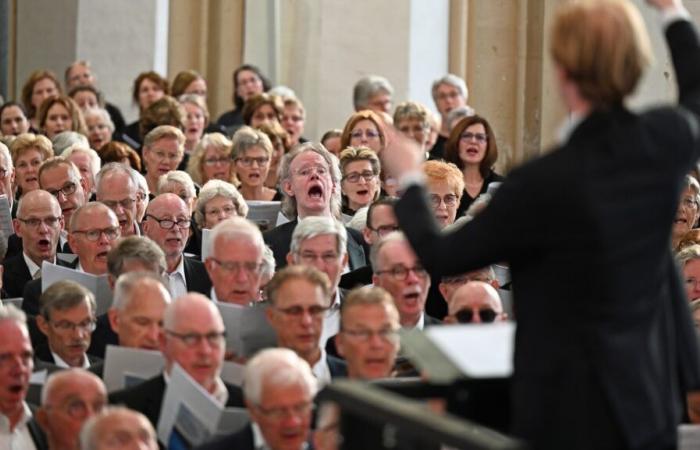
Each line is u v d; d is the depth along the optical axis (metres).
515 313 10.07
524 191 9.80
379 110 32.91
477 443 8.59
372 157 26.33
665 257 10.04
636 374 9.75
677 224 25.72
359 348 15.64
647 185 9.84
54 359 18.05
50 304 17.91
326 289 16.75
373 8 36.97
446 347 9.95
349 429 9.84
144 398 15.59
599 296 9.75
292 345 16.61
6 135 34.06
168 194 22.08
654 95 32.16
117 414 13.49
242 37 40.06
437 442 9.21
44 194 23.02
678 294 10.31
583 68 9.81
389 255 18.39
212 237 19.05
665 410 9.96
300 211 23.66
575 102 9.97
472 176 27.86
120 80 43.25
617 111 9.95
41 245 22.83
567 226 9.74
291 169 23.72
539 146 35.31
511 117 35.53
